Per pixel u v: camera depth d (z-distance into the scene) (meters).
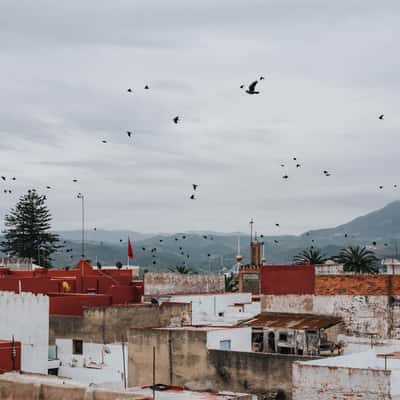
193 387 49.72
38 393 30.56
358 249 132.62
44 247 163.00
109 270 97.62
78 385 31.12
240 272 96.00
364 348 58.03
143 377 51.94
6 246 162.12
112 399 28.94
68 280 83.44
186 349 50.47
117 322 64.69
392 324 60.00
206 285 89.56
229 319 69.62
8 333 53.31
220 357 48.91
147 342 52.03
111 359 63.34
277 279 64.50
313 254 133.25
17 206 161.50
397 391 39.12
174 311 67.75
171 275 85.88
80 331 65.44
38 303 55.03
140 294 80.94
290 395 45.78
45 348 55.34
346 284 61.72
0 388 31.58
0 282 75.81
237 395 32.59
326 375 40.06
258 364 47.25
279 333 58.91
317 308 62.59
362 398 38.97
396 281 60.38
